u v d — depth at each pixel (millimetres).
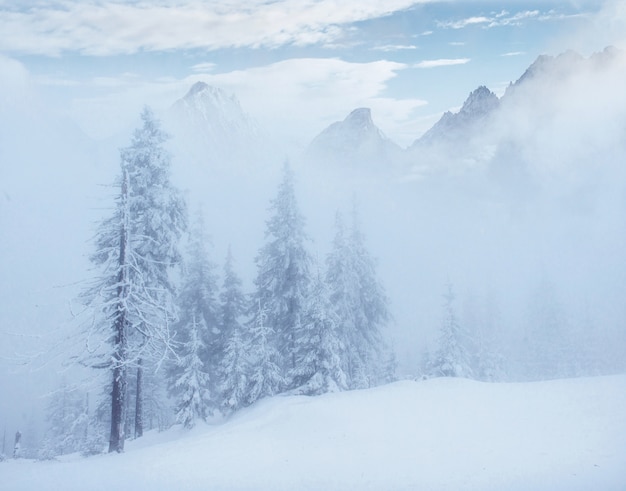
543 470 10344
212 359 31609
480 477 10344
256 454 13977
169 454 14477
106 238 20062
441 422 15602
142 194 24031
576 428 13234
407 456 12547
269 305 30984
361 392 21641
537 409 15742
